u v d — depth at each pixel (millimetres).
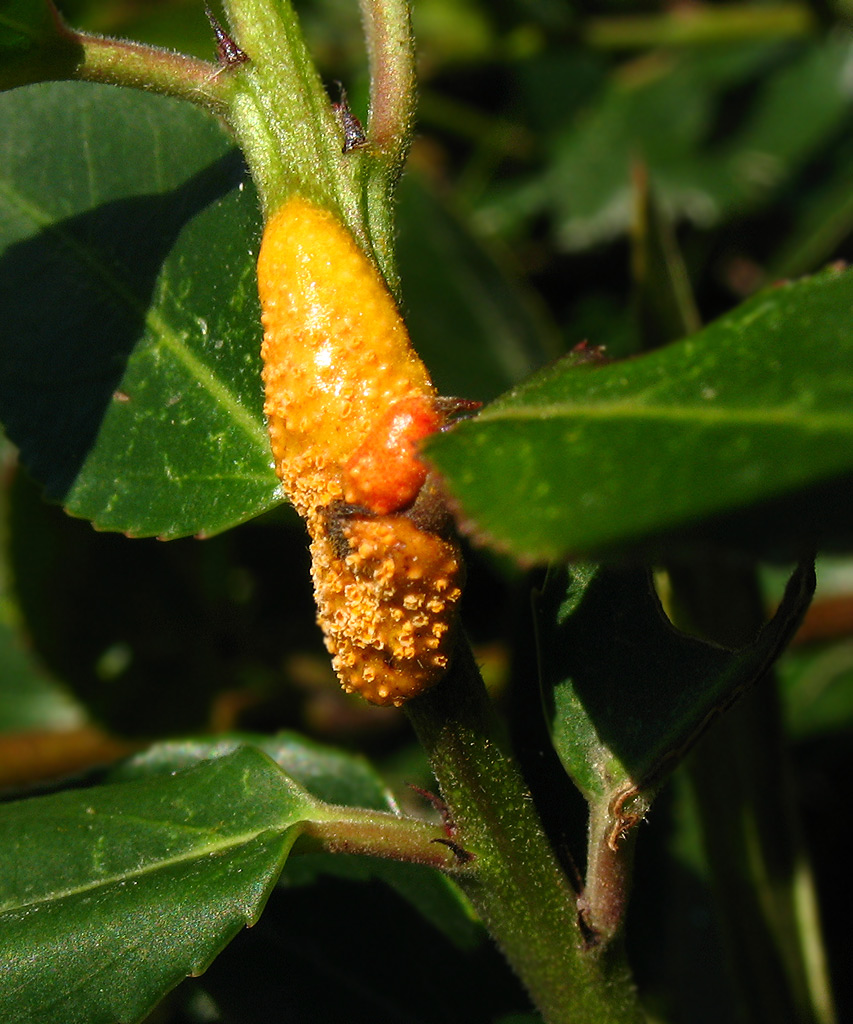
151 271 72
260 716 118
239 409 69
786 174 147
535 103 156
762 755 87
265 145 60
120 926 60
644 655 64
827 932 104
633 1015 66
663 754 63
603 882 64
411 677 57
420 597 56
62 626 113
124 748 119
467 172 155
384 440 56
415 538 56
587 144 153
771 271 135
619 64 159
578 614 66
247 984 73
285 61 61
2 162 74
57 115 74
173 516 68
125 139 73
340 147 60
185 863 62
